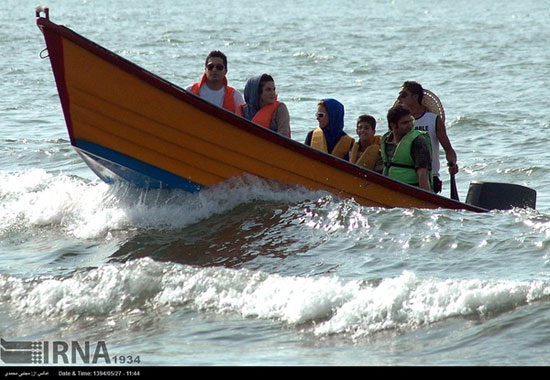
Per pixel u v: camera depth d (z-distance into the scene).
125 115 28.52
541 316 20.16
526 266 24.34
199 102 28.19
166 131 28.81
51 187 34.06
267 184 29.98
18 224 30.50
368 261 25.50
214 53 30.92
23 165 42.91
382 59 104.94
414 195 29.72
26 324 21.97
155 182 30.14
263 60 104.00
